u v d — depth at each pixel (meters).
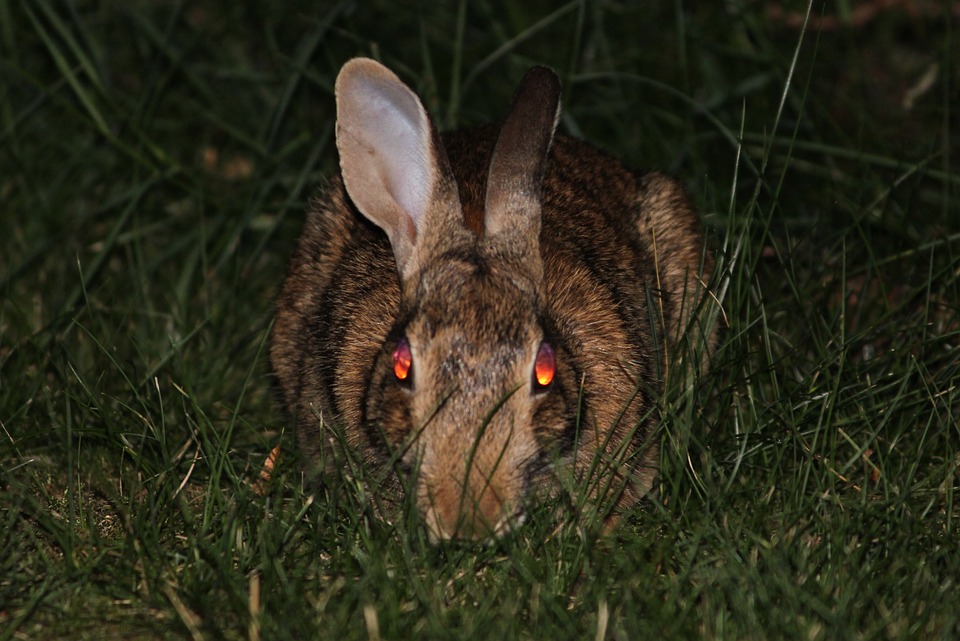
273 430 10.20
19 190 13.64
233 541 7.94
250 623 7.14
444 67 14.78
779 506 8.73
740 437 9.09
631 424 8.89
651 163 13.62
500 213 8.64
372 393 8.30
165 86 14.68
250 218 12.26
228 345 11.24
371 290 9.09
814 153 13.56
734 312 9.71
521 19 14.98
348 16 13.86
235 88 15.29
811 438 9.42
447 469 7.72
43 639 7.33
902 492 8.46
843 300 9.92
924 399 9.47
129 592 7.63
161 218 13.62
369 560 7.59
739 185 12.70
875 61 15.64
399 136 8.97
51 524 8.09
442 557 7.86
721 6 15.01
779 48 15.26
